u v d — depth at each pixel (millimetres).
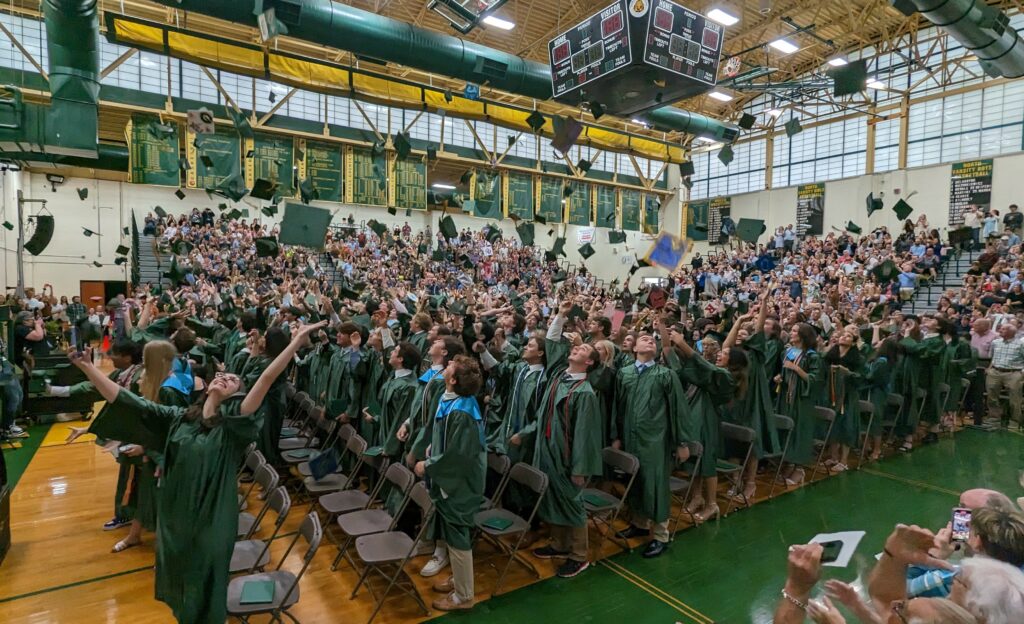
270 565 3861
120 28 8195
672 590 3604
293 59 10000
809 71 20266
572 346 4137
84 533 4363
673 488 4289
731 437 5016
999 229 16141
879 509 4961
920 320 7777
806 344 5719
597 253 24891
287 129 17812
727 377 4324
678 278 17594
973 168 17641
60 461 6109
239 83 17562
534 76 9547
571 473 3650
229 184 9805
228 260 14578
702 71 7168
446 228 8164
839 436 5992
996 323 9234
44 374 7691
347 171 18656
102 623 3199
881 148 19812
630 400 4242
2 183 13531
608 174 24016
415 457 3604
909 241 16344
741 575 3791
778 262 18812
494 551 4168
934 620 1442
